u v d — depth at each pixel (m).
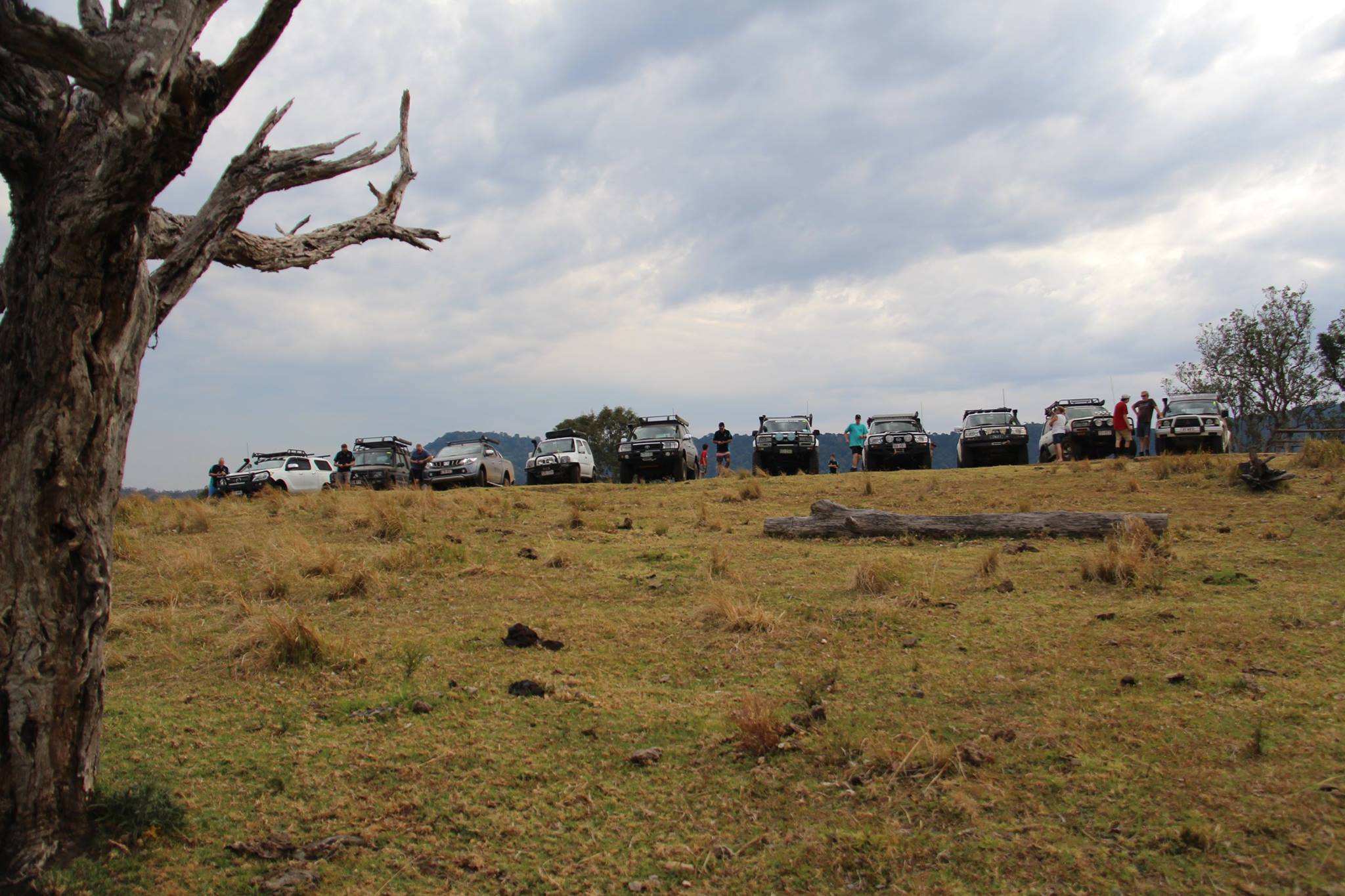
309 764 4.69
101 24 3.07
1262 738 4.36
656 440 25.59
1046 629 6.58
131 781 4.39
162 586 9.03
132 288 3.37
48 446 3.32
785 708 5.28
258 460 27.42
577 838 3.93
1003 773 4.23
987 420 27.38
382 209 4.96
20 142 3.14
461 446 28.03
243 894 3.52
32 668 3.43
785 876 3.56
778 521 11.60
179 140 3.09
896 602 7.60
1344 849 3.37
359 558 10.39
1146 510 12.15
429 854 3.83
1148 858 3.44
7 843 3.49
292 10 3.16
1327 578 7.64
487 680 5.96
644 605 7.99
